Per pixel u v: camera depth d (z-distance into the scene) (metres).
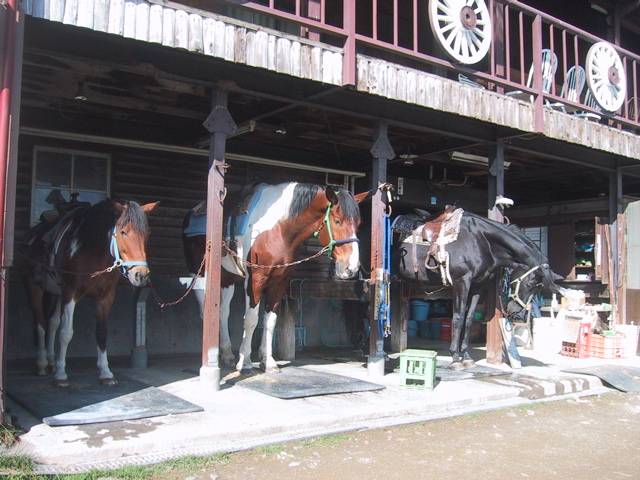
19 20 3.92
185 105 6.75
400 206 9.92
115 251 4.99
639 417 5.56
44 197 6.95
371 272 6.32
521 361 7.81
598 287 10.55
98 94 6.34
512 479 3.72
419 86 6.12
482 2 6.62
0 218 3.79
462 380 6.29
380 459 3.97
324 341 9.07
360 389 5.50
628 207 9.38
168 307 7.67
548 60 8.34
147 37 4.47
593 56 7.88
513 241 6.78
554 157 8.27
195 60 5.10
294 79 5.57
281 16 5.16
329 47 5.49
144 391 5.07
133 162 7.52
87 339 7.13
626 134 8.42
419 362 5.70
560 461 4.13
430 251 6.86
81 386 5.22
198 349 7.87
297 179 8.92
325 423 4.55
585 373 6.98
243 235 5.96
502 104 6.86
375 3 5.79
